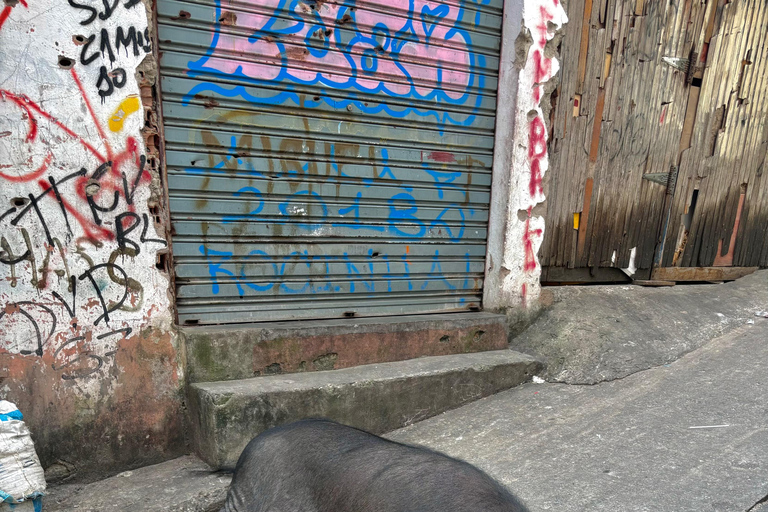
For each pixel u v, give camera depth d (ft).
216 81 9.81
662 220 16.01
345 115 11.17
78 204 8.58
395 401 10.68
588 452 9.30
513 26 12.32
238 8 9.76
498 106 12.94
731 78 15.84
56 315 8.59
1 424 7.00
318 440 5.68
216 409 8.90
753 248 17.61
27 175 8.16
